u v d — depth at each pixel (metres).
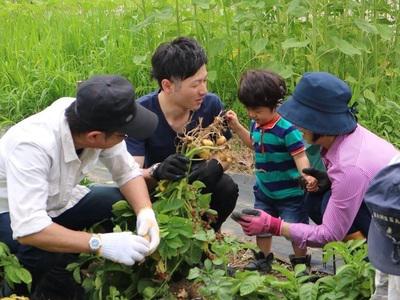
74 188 4.06
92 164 3.85
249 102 4.23
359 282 3.65
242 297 3.71
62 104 3.79
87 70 6.96
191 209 3.95
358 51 5.80
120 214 3.97
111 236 3.67
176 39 4.10
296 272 3.78
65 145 3.67
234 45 6.55
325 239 3.91
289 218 4.37
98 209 4.06
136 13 7.43
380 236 3.19
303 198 4.39
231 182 4.26
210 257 3.99
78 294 4.02
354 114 3.96
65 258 3.97
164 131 4.21
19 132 3.70
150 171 4.08
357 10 6.30
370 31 5.82
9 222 3.88
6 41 7.57
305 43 5.74
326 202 4.17
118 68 6.86
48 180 3.73
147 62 6.66
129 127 3.62
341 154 3.86
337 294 3.63
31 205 3.60
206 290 3.71
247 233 3.98
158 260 3.80
